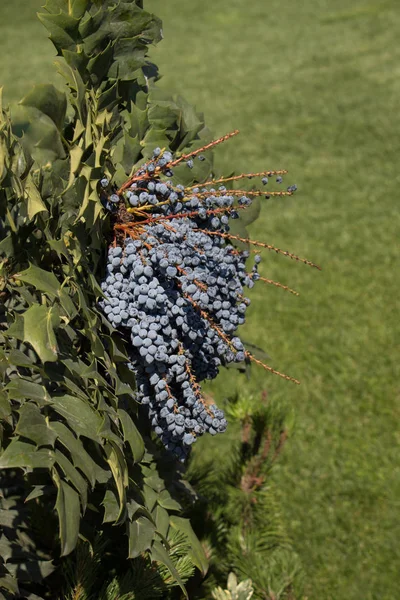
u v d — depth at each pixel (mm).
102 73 1566
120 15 1544
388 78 11750
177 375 1414
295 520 4008
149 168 1427
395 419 4758
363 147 9297
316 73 12305
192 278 1355
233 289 1454
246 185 1810
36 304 1367
